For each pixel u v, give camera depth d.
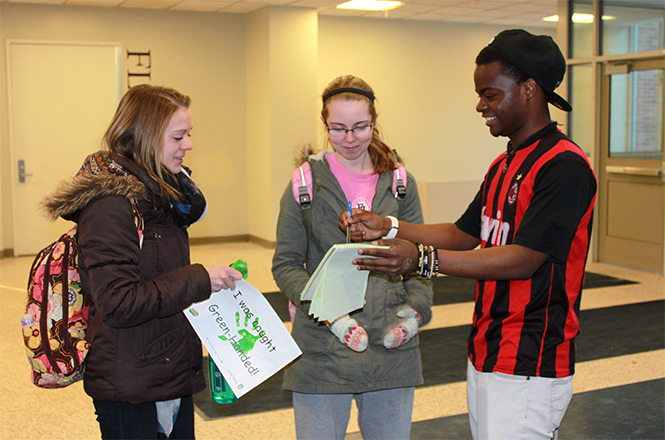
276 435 2.96
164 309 1.49
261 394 3.47
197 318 1.60
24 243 7.69
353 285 1.52
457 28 9.74
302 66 8.02
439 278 6.45
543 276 1.56
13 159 7.54
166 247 1.61
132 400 1.55
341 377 1.81
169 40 8.11
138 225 1.53
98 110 7.88
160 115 1.57
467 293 5.81
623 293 5.75
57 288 1.56
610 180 6.97
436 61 9.69
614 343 4.34
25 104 7.54
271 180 8.04
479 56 1.62
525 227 1.50
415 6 8.17
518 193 1.58
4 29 7.37
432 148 9.85
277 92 7.93
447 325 4.81
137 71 8.00
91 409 3.25
